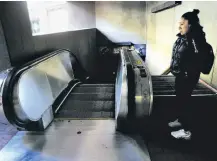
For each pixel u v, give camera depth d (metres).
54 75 3.51
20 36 3.12
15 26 2.97
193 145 2.23
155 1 6.11
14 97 2.26
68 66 4.61
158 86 3.37
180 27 2.28
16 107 2.29
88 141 2.46
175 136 2.39
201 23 2.13
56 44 4.61
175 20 3.89
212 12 2.21
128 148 2.29
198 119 2.49
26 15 3.27
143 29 8.39
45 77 3.08
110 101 3.70
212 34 2.22
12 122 2.31
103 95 4.04
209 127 2.40
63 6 5.87
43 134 2.65
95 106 3.52
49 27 6.12
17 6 3.00
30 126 2.71
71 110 3.40
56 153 2.26
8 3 2.78
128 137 2.50
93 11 7.98
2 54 2.82
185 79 2.38
